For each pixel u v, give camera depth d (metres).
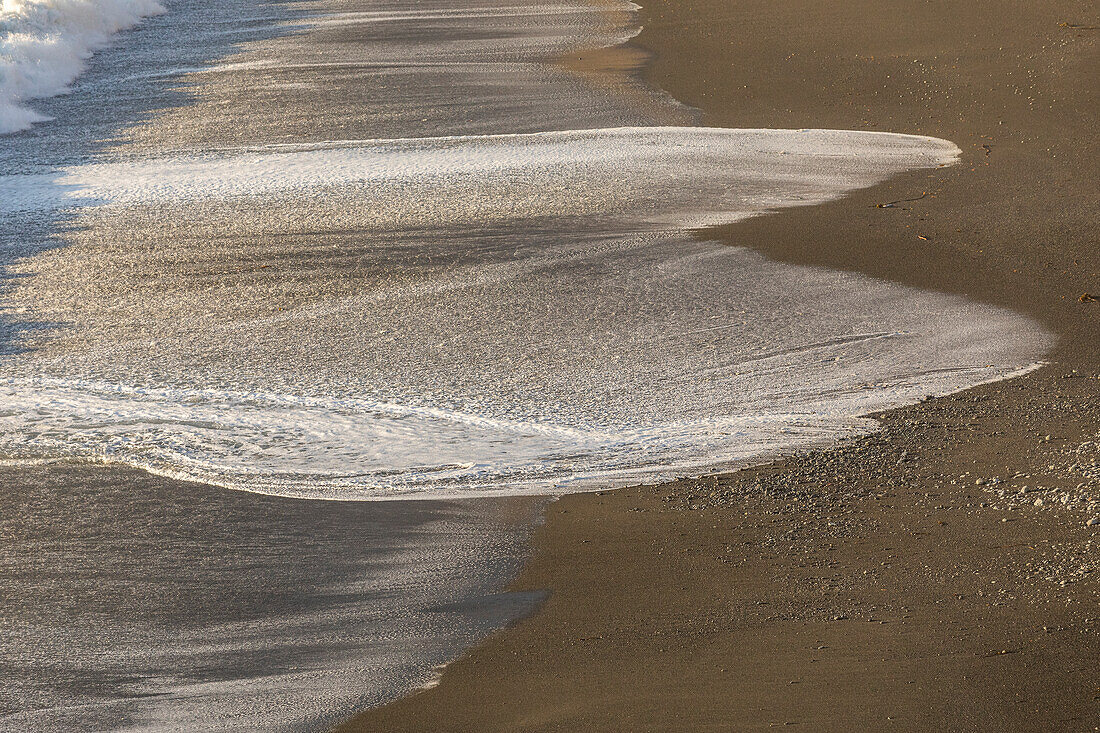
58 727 9.25
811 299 21.66
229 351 20.11
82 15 56.75
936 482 13.12
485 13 61.81
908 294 21.73
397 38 55.84
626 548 12.05
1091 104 36.44
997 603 10.01
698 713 8.59
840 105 39.47
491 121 39.78
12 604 11.62
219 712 9.35
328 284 23.78
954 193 28.86
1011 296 21.33
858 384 17.28
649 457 14.64
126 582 12.06
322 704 9.37
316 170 33.84
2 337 21.25
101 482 14.75
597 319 21.02
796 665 9.22
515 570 11.78
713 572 11.31
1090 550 10.82
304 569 12.14
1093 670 8.72
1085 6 47.31
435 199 30.19
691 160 33.34
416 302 22.38
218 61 51.75
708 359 18.78
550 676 9.51
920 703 8.45
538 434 15.80
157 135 39.09
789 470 13.86
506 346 19.78
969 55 43.03
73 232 28.42
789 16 52.72
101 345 20.67
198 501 14.05
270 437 16.14
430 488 14.07
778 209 28.14
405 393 17.78
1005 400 15.99
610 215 28.02
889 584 10.65
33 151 37.38
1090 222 25.67
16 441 16.20
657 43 51.00
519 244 25.95
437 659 10.05
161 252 26.52
